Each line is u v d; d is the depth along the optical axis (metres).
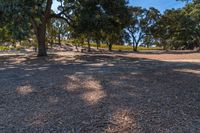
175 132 5.26
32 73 13.19
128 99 7.45
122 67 16.02
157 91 8.38
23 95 8.08
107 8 27.11
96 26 27.30
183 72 12.95
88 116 6.12
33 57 28.06
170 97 7.64
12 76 12.13
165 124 5.63
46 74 12.64
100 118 5.98
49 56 29.16
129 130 5.35
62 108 6.74
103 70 14.14
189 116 6.10
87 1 26.72
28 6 23.69
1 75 12.57
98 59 25.34
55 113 6.36
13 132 5.30
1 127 5.55
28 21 24.22
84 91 8.48
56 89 8.82
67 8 29.08
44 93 8.28
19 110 6.63
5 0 21.89
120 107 6.71
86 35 31.47
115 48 78.06
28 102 7.32
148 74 12.12
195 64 18.09
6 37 34.19
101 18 26.50
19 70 14.95
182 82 9.91
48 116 6.17
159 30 70.50
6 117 6.14
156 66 16.66
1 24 24.11
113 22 28.58
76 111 6.48
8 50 54.94
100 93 8.17
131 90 8.54
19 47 59.78
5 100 7.53
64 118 6.02
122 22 29.00
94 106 6.83
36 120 5.93
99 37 32.00
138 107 6.70
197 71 13.46
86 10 26.86
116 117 6.04
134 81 10.09
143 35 71.25
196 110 6.51
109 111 6.43
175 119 5.91
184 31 66.88
